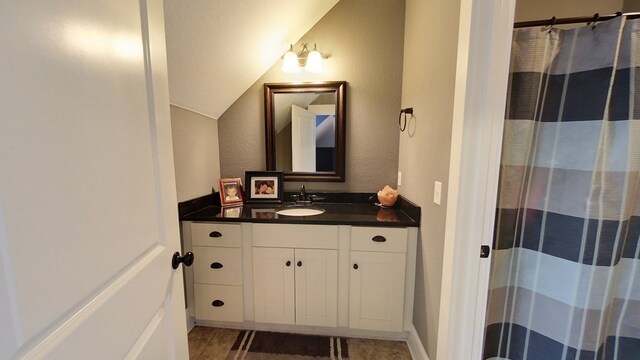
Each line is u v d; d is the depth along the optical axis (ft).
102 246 1.74
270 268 5.61
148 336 2.30
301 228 5.43
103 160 1.76
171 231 2.73
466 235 3.37
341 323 5.63
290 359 5.07
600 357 3.72
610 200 3.34
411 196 5.69
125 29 2.01
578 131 3.44
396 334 5.64
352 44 6.66
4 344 1.13
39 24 1.31
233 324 5.97
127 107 2.03
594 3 4.97
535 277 3.91
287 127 7.04
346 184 7.12
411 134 5.70
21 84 1.22
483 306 3.51
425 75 4.83
